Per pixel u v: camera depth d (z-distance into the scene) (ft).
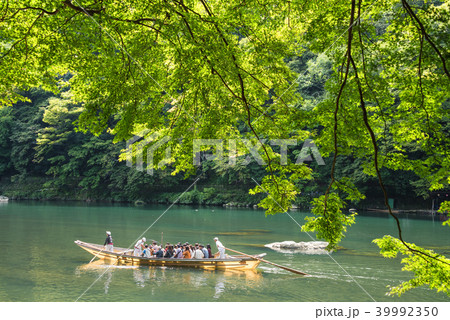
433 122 20.89
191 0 26.35
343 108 20.75
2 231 73.72
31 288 37.40
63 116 150.92
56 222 89.35
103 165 156.56
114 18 24.09
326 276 43.57
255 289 38.45
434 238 70.79
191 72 23.94
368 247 61.57
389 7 21.03
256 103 27.58
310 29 21.36
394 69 20.80
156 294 36.27
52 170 162.81
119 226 85.25
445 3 21.35
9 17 25.45
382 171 122.01
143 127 27.81
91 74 27.73
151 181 153.07
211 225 89.45
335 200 21.76
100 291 36.99
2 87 28.86
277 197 24.73
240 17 24.48
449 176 20.03
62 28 25.61
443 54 17.52
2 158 175.73
